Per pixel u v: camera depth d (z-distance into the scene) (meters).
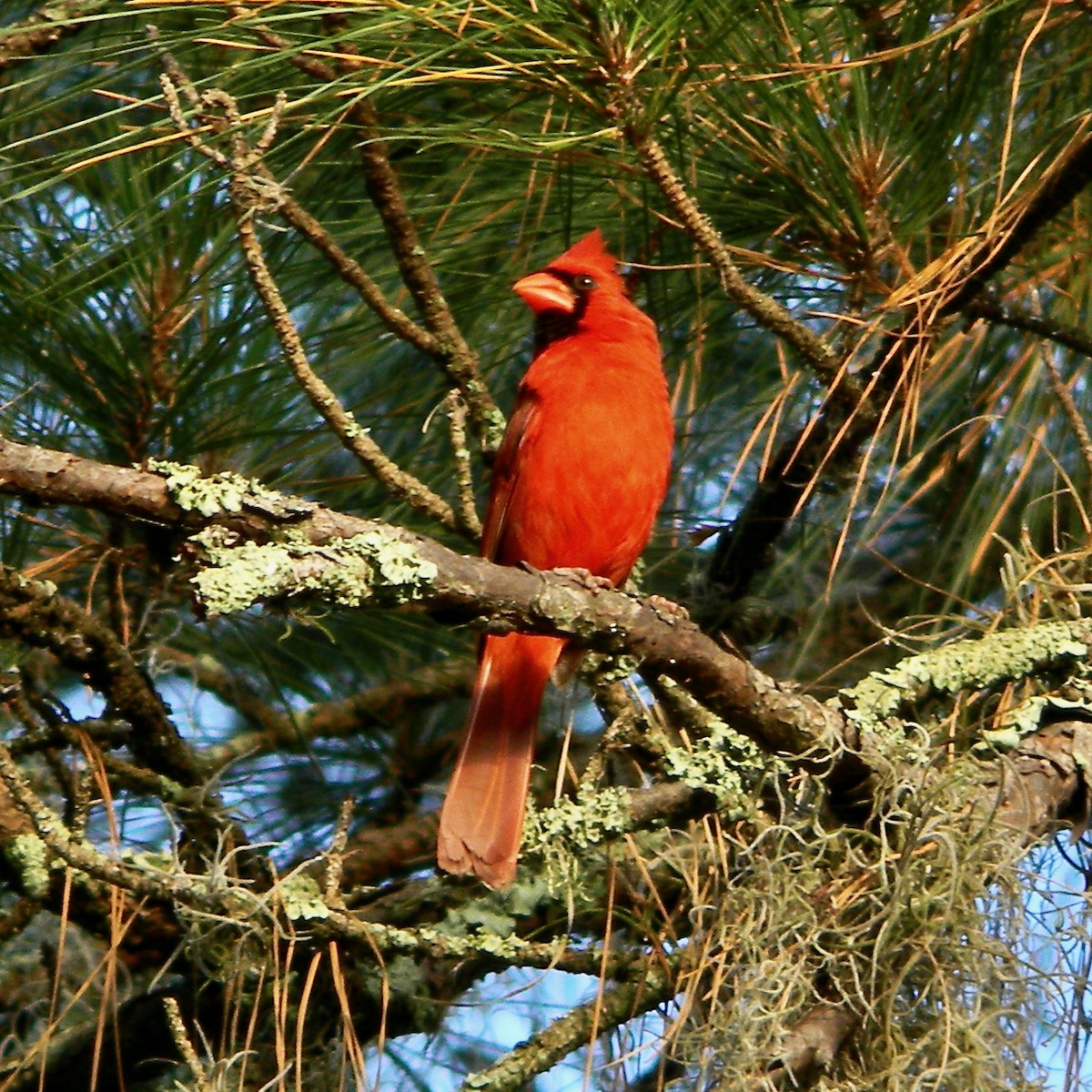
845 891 6.32
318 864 8.72
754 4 6.67
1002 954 6.08
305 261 8.12
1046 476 8.57
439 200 8.27
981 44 7.20
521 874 7.54
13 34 6.45
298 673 9.74
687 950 6.45
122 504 5.32
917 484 9.14
